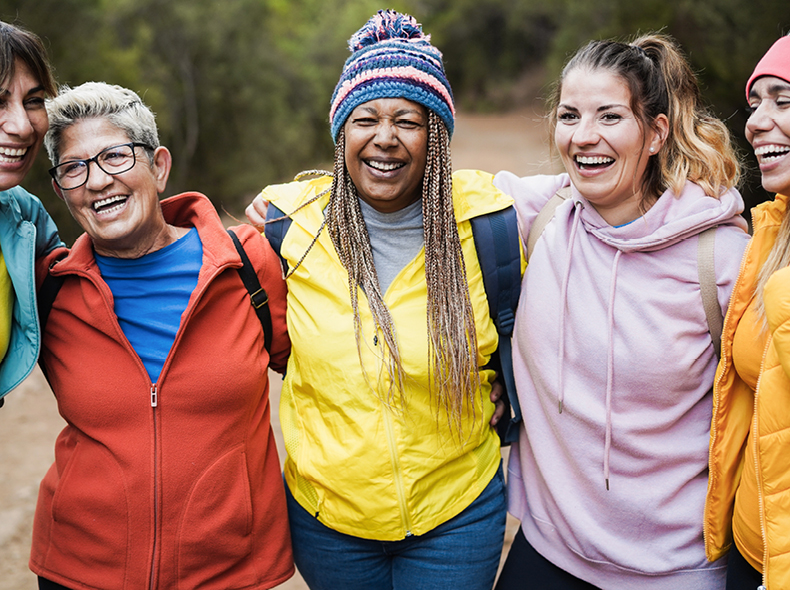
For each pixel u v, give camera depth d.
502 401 2.53
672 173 2.17
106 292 2.09
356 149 2.12
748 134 1.98
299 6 25.55
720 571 2.20
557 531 2.32
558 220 2.29
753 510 1.95
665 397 2.12
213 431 2.11
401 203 2.25
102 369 2.09
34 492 4.44
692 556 2.18
